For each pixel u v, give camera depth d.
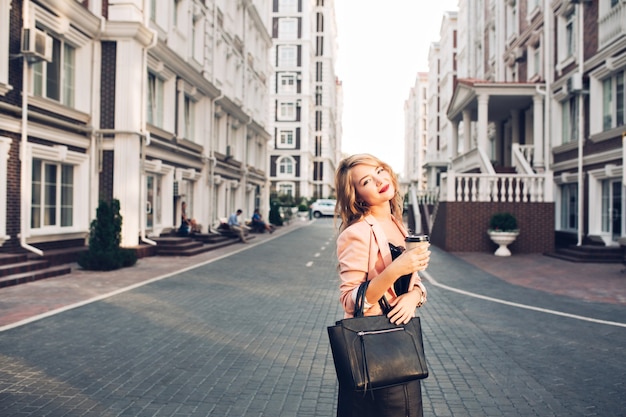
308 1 67.50
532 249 18.05
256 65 33.97
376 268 2.17
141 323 7.19
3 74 11.15
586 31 17.39
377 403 2.05
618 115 15.62
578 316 8.04
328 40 77.12
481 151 20.22
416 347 2.02
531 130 23.17
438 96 65.69
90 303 8.52
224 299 9.22
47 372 5.05
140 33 15.31
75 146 14.34
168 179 18.72
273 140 68.19
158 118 18.22
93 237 12.89
